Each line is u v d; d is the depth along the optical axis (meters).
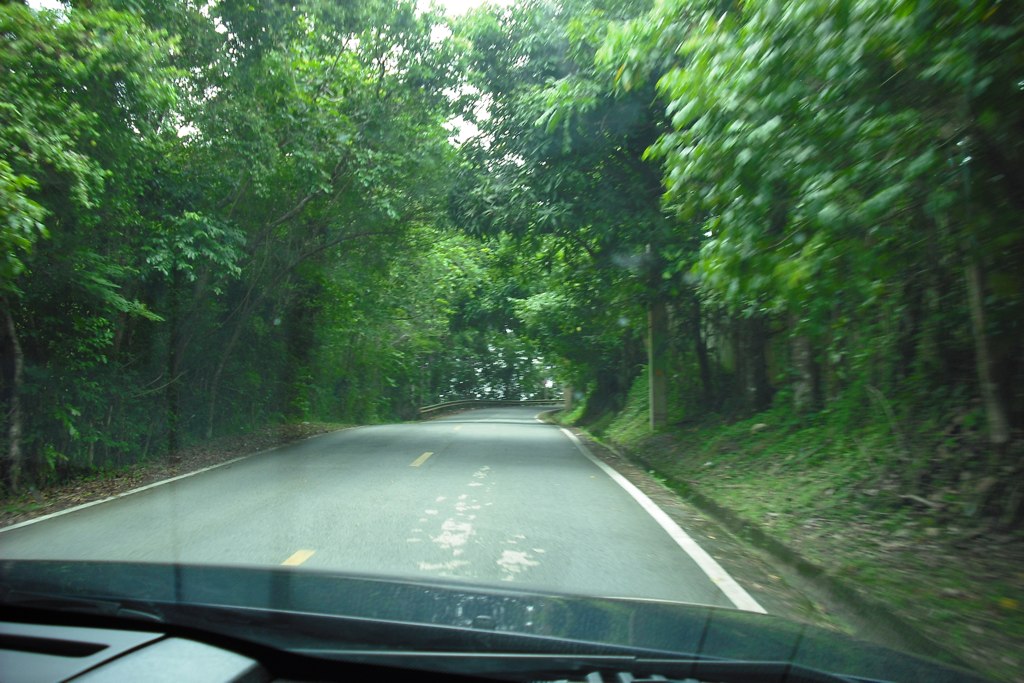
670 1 7.38
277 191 16.22
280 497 9.62
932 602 5.32
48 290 11.31
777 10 5.54
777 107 5.70
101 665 2.43
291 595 3.24
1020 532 6.48
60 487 11.43
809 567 6.54
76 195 9.48
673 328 19.39
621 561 6.56
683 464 13.89
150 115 11.67
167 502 9.35
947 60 4.84
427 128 16.62
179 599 3.03
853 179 5.68
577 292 18.86
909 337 9.71
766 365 15.84
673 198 7.25
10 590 3.05
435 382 53.38
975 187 5.54
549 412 52.44
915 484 8.16
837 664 2.91
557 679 2.57
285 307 20.75
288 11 13.88
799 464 10.88
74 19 9.44
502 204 15.73
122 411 14.13
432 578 3.82
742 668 2.74
